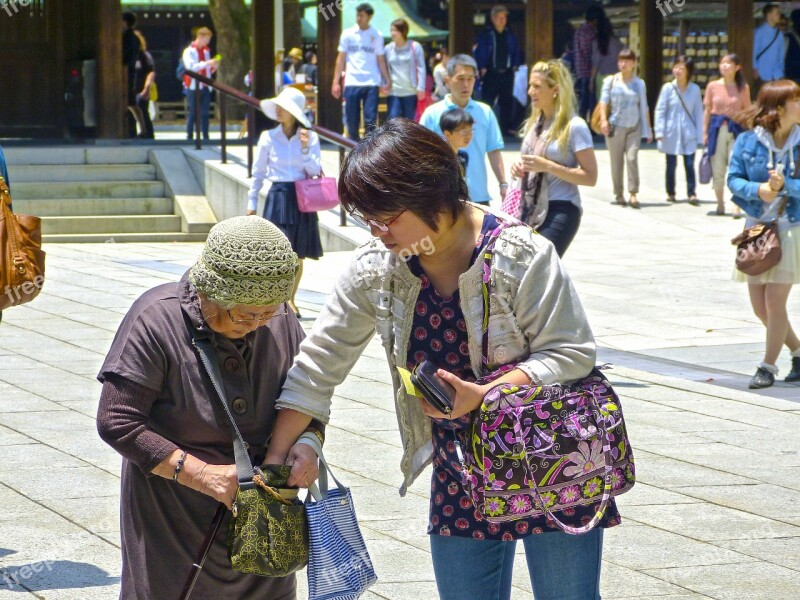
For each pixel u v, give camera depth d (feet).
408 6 139.74
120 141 76.07
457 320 11.43
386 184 10.80
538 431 11.06
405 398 11.85
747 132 30.60
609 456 11.18
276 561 11.21
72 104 79.51
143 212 67.41
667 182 72.64
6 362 32.53
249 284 10.87
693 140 71.10
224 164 67.56
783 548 19.16
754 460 24.23
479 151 34.22
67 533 19.21
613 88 69.97
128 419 11.30
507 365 11.44
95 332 37.04
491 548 12.08
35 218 19.79
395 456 24.06
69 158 69.67
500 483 11.10
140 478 11.64
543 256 11.21
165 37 149.18
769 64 86.99
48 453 23.85
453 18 88.12
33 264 19.62
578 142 29.76
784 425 27.14
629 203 71.20
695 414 28.07
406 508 20.83
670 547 19.16
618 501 21.52
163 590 11.64
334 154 75.31
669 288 47.55
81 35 78.95
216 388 11.42
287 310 12.41
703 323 40.34
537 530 11.52
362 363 33.55
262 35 82.33
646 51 92.73
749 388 30.81
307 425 12.06
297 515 11.46
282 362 12.14
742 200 30.58
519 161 30.30
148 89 84.07
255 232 11.05
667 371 32.81
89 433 25.45
